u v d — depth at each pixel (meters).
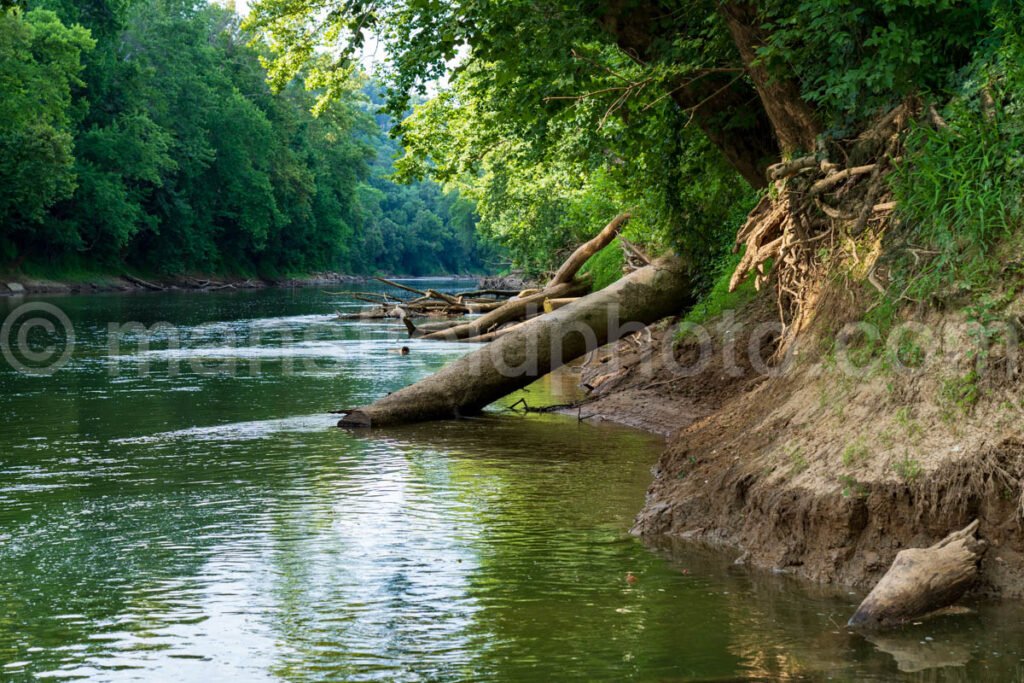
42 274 68.50
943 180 7.61
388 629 5.75
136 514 8.57
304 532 7.93
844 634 5.52
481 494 9.25
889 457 6.55
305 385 17.81
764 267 13.84
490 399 14.49
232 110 87.19
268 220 89.88
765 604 6.02
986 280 6.98
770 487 7.11
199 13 87.94
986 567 6.02
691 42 11.73
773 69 10.49
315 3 15.49
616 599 6.20
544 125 14.58
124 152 72.62
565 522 8.16
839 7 8.93
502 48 12.47
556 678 5.02
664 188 15.95
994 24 8.15
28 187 59.78
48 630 5.79
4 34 54.75
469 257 166.62
